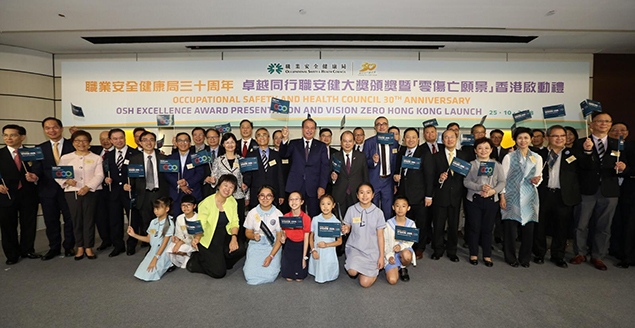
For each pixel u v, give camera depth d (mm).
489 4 4137
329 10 4332
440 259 3990
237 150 4609
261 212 3434
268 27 4934
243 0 4051
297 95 5898
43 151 3957
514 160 3750
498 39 5391
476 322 2484
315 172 4012
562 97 5898
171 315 2570
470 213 3818
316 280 3184
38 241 4805
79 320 2502
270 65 5887
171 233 3461
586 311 2670
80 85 5953
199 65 5887
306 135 3994
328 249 3268
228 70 5887
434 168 3906
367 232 3291
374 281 3240
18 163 3814
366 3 4129
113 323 2457
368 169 4227
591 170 3670
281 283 3232
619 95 5984
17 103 5734
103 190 4203
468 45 5625
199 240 3369
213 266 3303
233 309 2670
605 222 3650
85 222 3895
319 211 4055
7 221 3711
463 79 5891
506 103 5891
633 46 5656
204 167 4273
